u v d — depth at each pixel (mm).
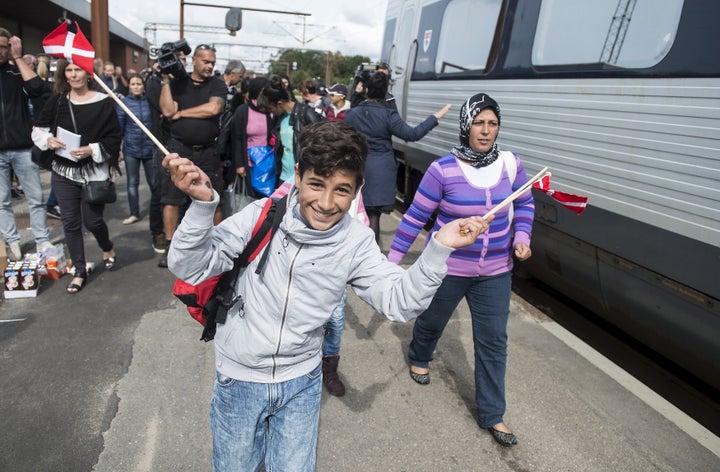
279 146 4305
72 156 4156
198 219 1438
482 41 5113
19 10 18719
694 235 2844
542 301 5070
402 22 7648
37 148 4215
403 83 7301
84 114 4176
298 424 1757
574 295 4387
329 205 1478
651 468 2727
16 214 6559
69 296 4348
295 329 1643
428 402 3162
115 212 7055
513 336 4031
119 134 4426
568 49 3842
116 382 3178
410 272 1534
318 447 2734
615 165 3359
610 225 3441
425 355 3275
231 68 7551
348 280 1701
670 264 3029
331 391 3170
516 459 2742
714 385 3203
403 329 4047
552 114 3941
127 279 4766
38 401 2967
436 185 2744
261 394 1706
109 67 8734
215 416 1785
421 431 2908
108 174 4430
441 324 3025
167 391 3107
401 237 2869
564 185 3830
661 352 3561
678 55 2945
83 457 2570
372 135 4324
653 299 3268
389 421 2973
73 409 2912
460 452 2768
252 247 1626
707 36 2797
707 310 2885
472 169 2703
